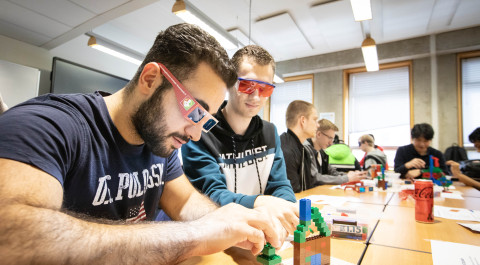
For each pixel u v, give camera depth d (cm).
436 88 482
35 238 36
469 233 88
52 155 49
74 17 329
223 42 377
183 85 62
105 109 71
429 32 469
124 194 74
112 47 407
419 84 497
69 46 446
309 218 58
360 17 290
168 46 63
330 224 84
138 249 44
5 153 41
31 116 50
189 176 111
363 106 552
